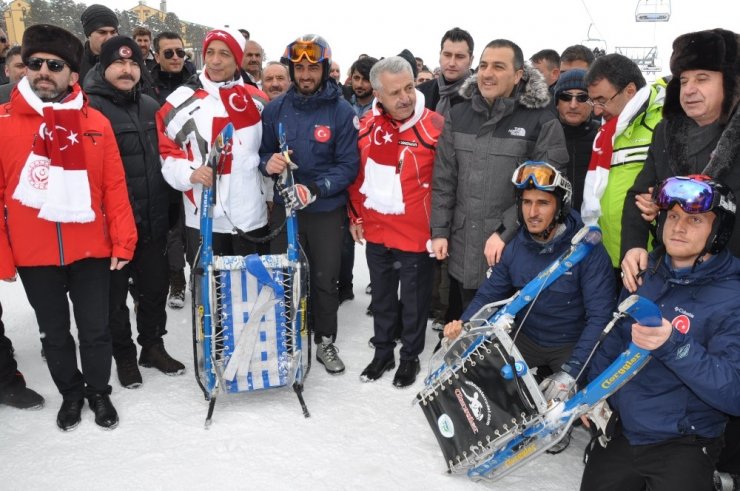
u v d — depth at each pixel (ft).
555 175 7.85
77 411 9.29
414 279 10.61
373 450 8.71
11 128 8.15
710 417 6.52
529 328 9.18
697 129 7.52
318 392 10.57
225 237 11.08
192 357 11.97
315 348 12.72
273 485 7.79
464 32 13.67
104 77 9.84
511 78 9.12
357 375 11.35
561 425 6.72
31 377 11.02
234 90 10.32
